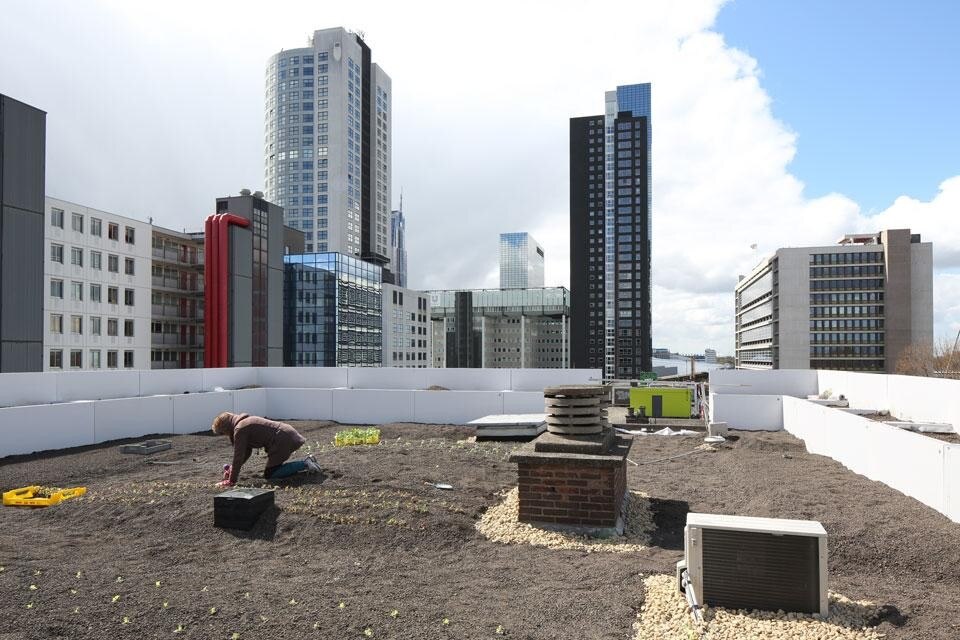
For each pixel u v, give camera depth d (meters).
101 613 5.32
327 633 4.96
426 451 12.80
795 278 118.00
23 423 13.80
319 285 69.56
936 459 8.31
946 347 66.75
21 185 32.38
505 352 169.50
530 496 8.09
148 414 16.81
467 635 4.92
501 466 11.24
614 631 5.00
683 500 9.60
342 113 119.69
